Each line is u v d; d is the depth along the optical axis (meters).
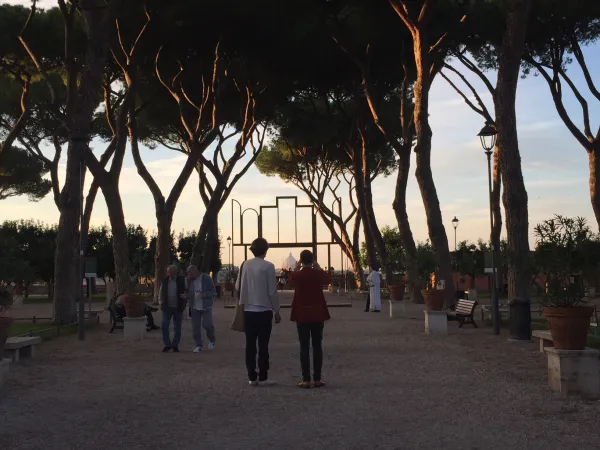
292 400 7.77
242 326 8.97
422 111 19.59
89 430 6.46
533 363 10.62
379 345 13.83
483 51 24.50
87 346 14.39
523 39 15.28
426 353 12.30
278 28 21.58
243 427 6.46
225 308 30.31
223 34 21.91
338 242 44.56
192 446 5.80
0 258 10.07
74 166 19.86
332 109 31.75
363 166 30.69
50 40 22.36
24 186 35.59
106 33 17.47
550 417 6.59
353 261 44.59
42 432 6.39
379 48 23.77
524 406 7.15
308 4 21.98
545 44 22.61
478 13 21.33
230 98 27.45
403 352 12.52
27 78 22.75
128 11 20.39
